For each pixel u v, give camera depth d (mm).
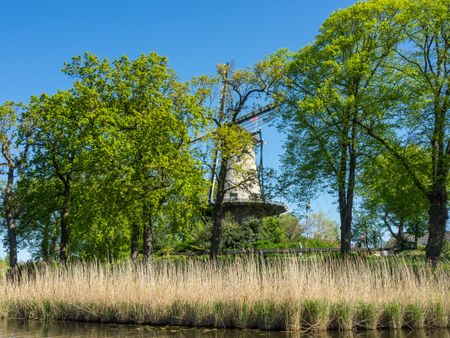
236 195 35938
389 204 26234
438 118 21500
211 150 24609
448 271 14875
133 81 24422
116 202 22891
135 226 25203
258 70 26359
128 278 15539
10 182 28375
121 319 14422
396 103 22703
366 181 25031
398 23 22766
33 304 16109
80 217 24516
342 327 12234
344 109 22344
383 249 29188
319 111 22938
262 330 12414
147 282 14969
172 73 25266
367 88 23250
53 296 16078
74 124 25219
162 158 22234
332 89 22672
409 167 22312
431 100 22078
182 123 23594
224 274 14859
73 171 27297
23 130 27969
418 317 12602
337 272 13984
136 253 25234
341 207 24062
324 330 12094
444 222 21641
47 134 27375
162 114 22781
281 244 35406
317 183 25078
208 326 13227
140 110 24484
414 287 13305
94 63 24891
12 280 19047
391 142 23109
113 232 27828
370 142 23312
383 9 23094
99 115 23453
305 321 12328
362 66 22469
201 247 35375
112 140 22562
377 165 23578
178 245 36469
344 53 24312
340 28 24406
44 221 29828
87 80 24719
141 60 24609
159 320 13875
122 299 14602
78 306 15188
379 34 23172
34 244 35406
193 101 24484
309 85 25188
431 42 22609
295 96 26062
